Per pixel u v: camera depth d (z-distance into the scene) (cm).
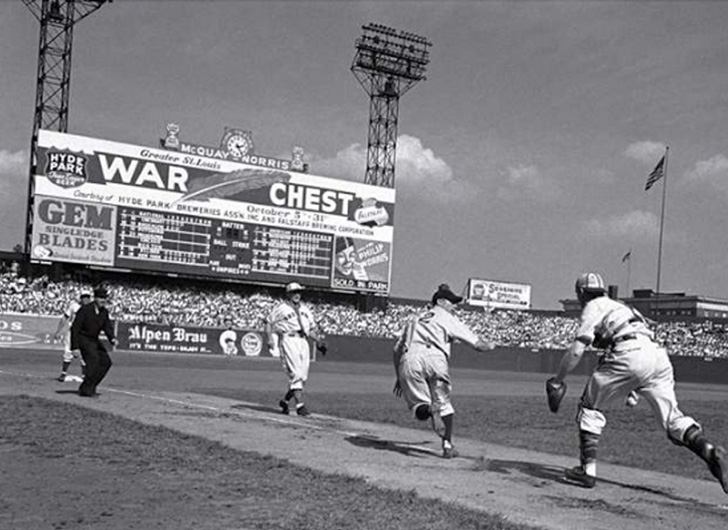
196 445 898
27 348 4091
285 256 5250
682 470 986
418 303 6250
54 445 876
